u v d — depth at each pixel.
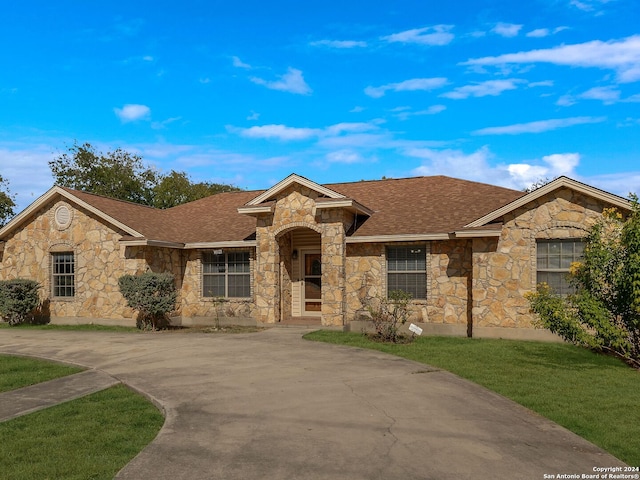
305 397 8.29
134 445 6.53
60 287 20.36
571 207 14.37
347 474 5.27
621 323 11.44
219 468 5.46
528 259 14.79
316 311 19.22
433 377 9.73
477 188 19.53
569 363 11.35
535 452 5.90
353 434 6.50
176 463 5.61
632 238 10.77
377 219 18.16
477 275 15.37
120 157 44.31
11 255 21.12
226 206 23.53
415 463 5.56
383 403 7.91
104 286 19.34
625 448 6.19
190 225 21.70
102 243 19.41
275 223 18.00
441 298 16.36
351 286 17.47
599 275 11.62
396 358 11.70
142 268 18.48
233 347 13.46
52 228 20.36
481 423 6.95
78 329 18.42
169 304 17.75
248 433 6.57
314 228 17.36
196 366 10.98
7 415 7.89
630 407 7.84
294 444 6.15
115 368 11.04
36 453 6.27
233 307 19.44
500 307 15.06
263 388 8.92
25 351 13.52
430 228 16.53
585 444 6.19
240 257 19.58
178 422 7.07
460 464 5.54
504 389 8.84
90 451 6.33
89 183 42.56
